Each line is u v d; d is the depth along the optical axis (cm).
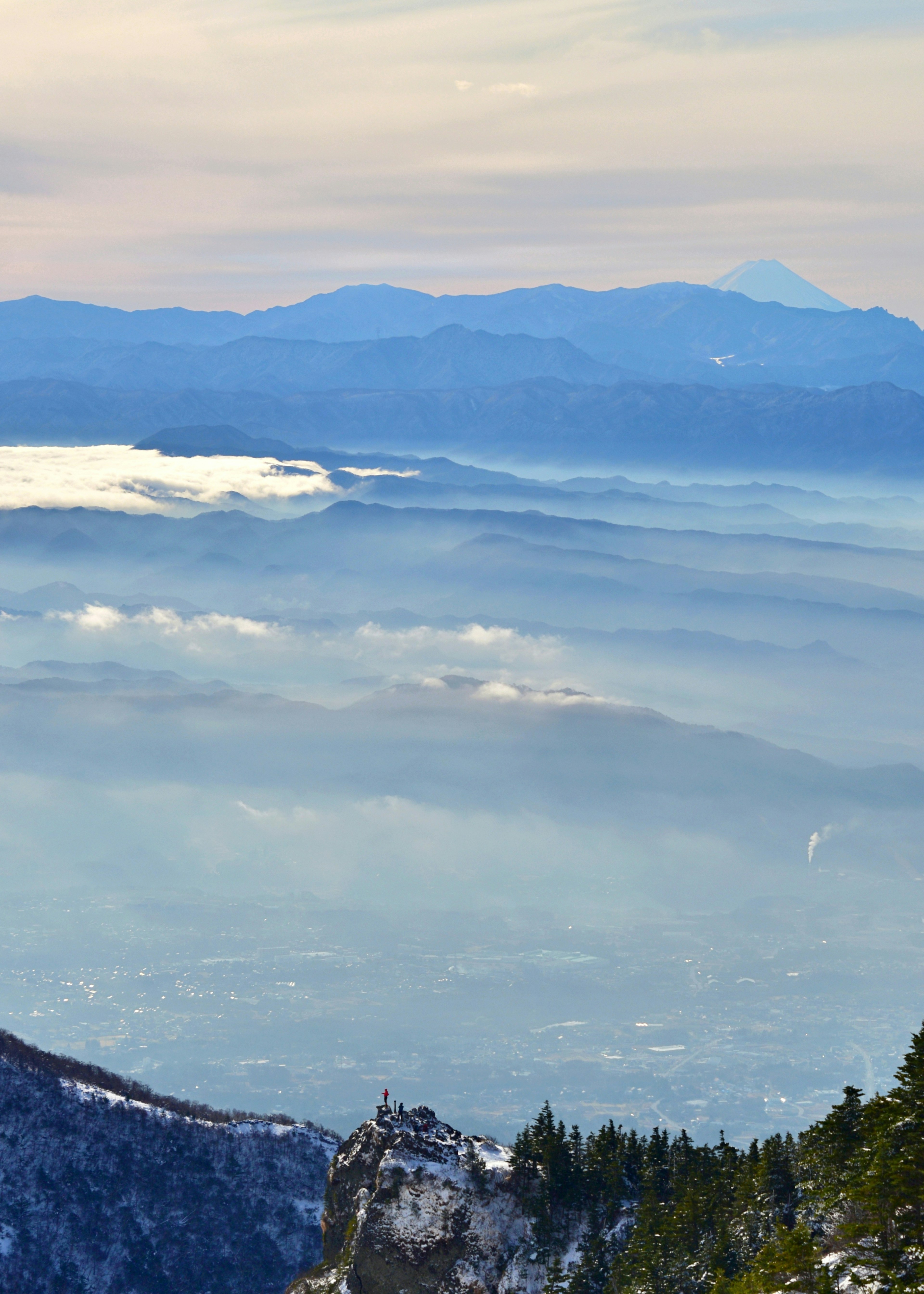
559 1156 18638
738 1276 14262
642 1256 16450
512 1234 18425
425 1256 18400
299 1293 19538
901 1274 12069
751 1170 16962
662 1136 19838
